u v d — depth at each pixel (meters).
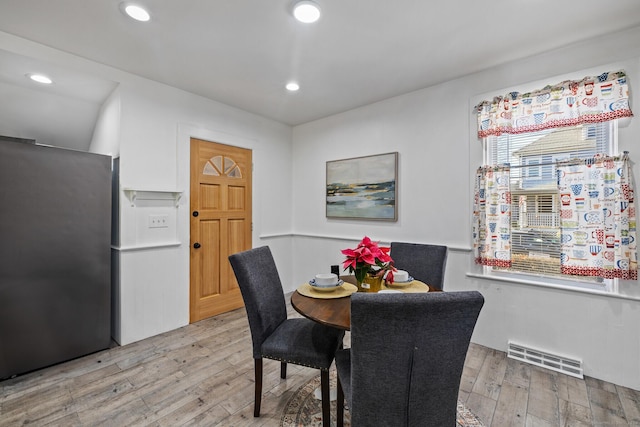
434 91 2.79
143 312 2.65
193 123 2.99
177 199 2.88
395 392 1.05
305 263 3.96
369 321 0.98
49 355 2.17
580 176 2.05
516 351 2.30
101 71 2.38
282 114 3.63
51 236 2.17
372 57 2.29
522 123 2.29
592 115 2.01
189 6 1.71
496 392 1.89
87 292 2.35
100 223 2.41
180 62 2.37
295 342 1.65
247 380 2.04
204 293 3.13
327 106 3.35
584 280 2.12
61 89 2.57
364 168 3.32
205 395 1.87
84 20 1.84
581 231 2.05
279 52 2.22
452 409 1.11
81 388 1.94
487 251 2.44
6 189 1.98
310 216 3.92
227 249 3.34
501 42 2.08
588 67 2.05
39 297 2.13
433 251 2.25
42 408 1.74
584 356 2.06
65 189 2.23
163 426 1.61
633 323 1.91
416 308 0.95
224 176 3.30
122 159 2.50
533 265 2.31
